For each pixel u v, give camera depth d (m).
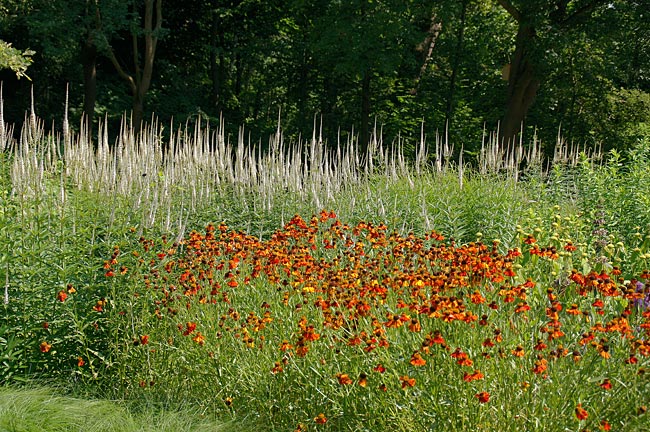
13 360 6.00
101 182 8.05
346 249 7.79
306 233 7.87
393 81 28.06
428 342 4.33
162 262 6.86
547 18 21.72
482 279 5.15
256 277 6.41
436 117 27.64
